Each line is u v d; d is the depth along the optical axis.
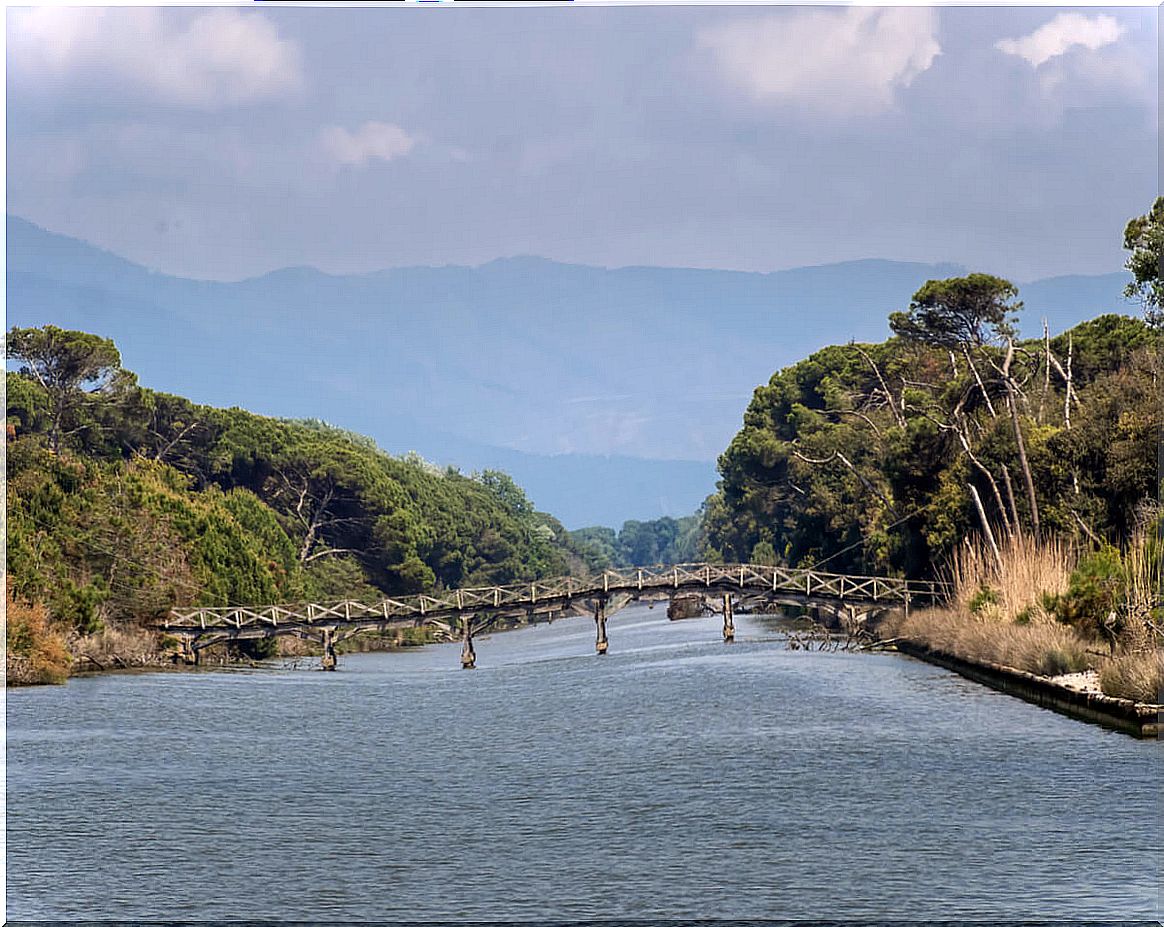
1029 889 42.41
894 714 78.06
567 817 55.44
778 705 85.19
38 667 110.19
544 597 149.62
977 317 135.62
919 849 47.41
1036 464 121.56
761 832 51.00
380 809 58.38
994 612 101.56
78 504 135.62
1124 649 74.75
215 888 45.91
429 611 148.50
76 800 60.66
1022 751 63.25
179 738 81.31
